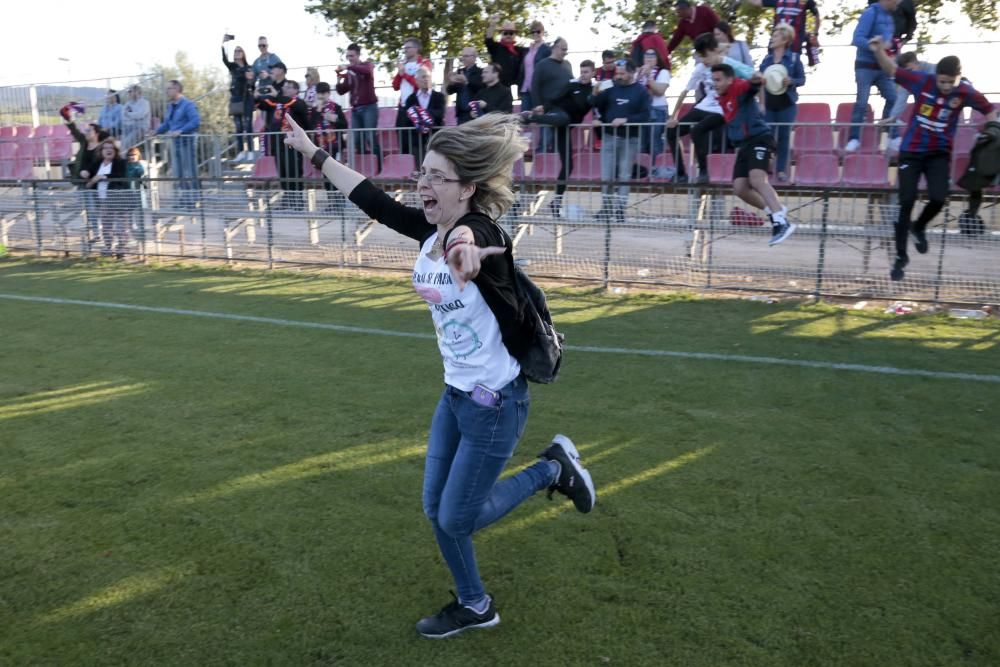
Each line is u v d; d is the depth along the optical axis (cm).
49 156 1700
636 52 1073
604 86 1053
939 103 775
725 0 1758
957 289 841
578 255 981
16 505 421
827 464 458
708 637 308
